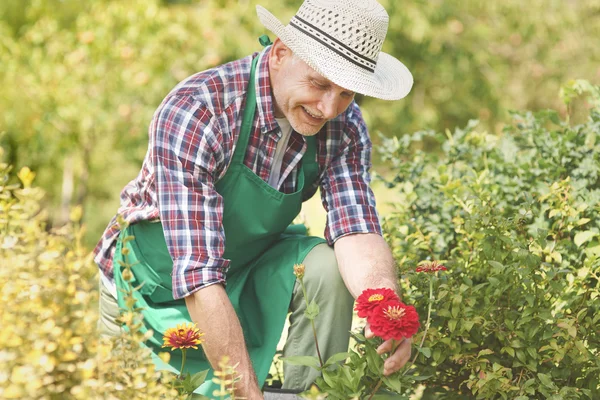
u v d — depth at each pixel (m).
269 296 2.53
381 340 2.32
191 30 6.20
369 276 2.39
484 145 3.48
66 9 5.70
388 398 2.23
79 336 1.83
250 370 2.26
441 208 3.27
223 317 2.26
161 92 5.76
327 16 2.30
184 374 2.47
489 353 2.51
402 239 3.04
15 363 1.74
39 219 2.01
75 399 1.79
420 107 8.90
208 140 2.38
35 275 1.85
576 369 2.60
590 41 8.93
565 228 2.91
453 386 2.78
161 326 2.50
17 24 5.86
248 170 2.47
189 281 2.28
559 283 2.56
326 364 2.21
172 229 2.33
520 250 2.54
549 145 3.21
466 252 2.86
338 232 2.52
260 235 2.55
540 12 8.91
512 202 3.17
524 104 9.02
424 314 2.68
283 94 2.36
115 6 5.54
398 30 8.52
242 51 6.73
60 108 5.45
